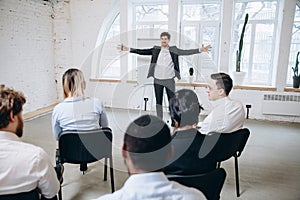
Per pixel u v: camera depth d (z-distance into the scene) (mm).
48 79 5453
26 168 1118
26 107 4820
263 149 3307
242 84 4832
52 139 3521
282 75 4504
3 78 4230
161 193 754
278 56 4469
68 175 2572
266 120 4711
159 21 5348
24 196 1157
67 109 2084
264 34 4863
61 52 5598
